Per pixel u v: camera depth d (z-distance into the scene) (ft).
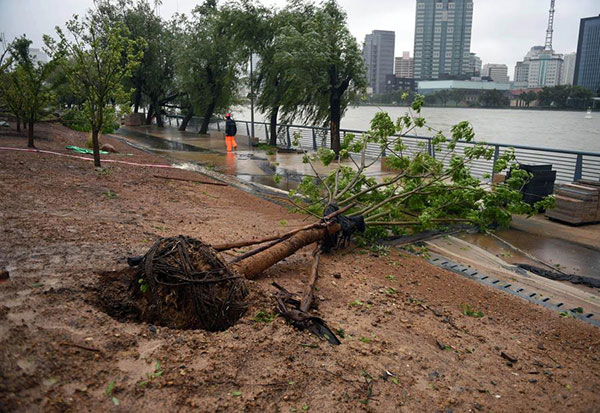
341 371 12.19
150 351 11.65
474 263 24.31
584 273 23.35
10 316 11.87
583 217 31.65
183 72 94.79
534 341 16.10
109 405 9.61
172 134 101.60
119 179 37.40
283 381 11.37
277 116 90.63
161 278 13.96
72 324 12.16
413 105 29.07
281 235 20.57
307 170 54.19
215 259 14.55
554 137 92.79
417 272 22.30
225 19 82.17
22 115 47.85
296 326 14.15
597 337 16.62
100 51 39.65
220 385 10.87
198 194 36.42
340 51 64.28
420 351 14.23
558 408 12.16
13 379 9.50
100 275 15.66
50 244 18.31
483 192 25.76
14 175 31.65
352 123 144.36
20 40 46.06
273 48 77.46
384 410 10.98
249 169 54.13
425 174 28.66
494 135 96.07
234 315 14.16
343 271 21.34
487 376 13.43
